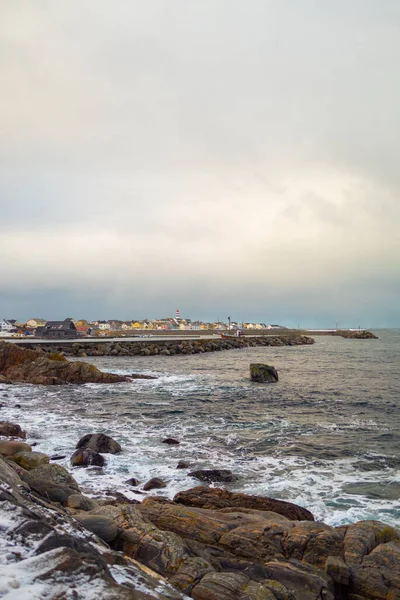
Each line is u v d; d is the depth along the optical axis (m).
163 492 11.34
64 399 25.84
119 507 7.35
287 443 16.42
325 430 18.52
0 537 4.26
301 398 26.73
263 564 6.39
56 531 4.62
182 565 6.00
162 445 16.03
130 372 40.88
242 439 16.95
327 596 5.90
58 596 3.43
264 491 11.53
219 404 24.50
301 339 120.62
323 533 6.99
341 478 12.59
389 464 13.95
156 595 3.97
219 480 12.26
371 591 6.03
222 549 6.91
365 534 6.98
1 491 5.44
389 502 10.80
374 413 22.30
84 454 13.73
